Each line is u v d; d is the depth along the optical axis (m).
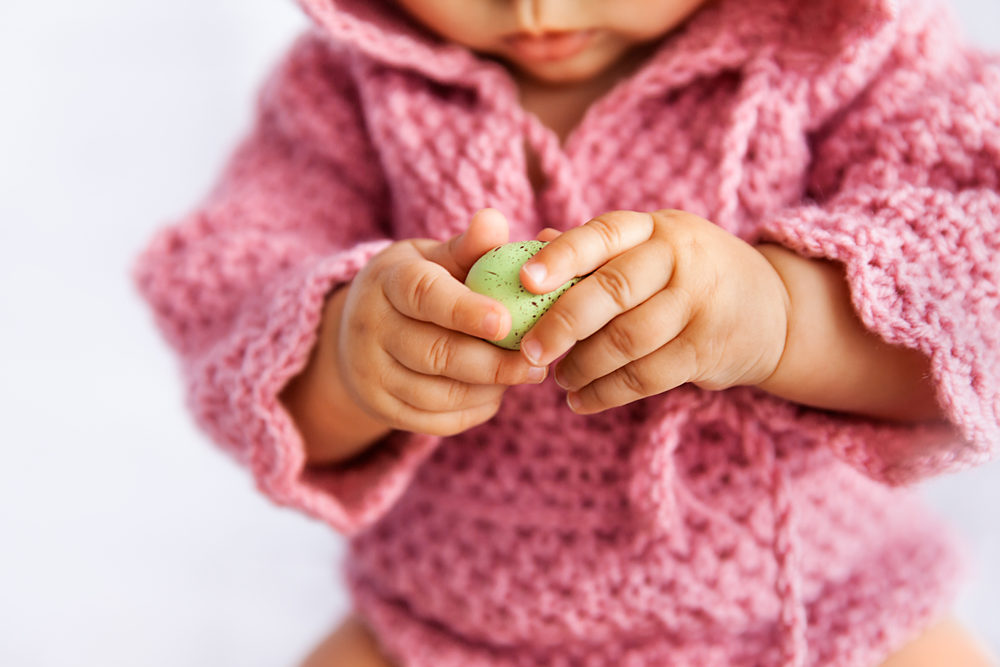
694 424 0.52
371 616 0.56
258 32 0.77
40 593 0.69
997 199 0.49
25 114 0.76
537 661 0.54
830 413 0.50
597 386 0.46
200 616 0.69
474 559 0.53
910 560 0.56
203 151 0.77
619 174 0.52
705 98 0.52
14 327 0.75
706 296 0.45
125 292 0.76
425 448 0.51
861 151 0.51
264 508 0.72
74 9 0.76
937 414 0.49
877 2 0.49
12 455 0.73
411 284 0.45
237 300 0.54
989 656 0.55
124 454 0.74
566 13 0.51
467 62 0.53
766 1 0.52
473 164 0.52
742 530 0.51
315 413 0.51
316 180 0.56
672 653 0.52
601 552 0.52
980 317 0.48
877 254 0.47
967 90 0.51
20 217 0.76
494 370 0.45
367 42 0.53
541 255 0.44
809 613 0.54
